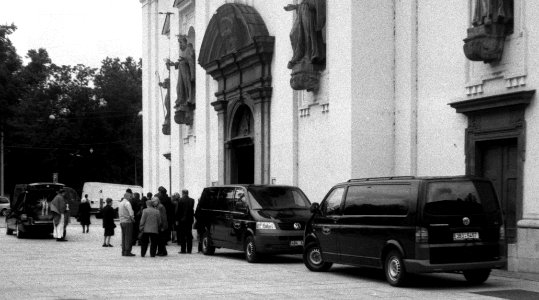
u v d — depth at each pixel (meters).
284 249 17.44
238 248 18.55
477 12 15.30
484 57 15.14
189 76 32.88
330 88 19.91
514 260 14.35
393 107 19.05
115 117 73.88
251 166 26.97
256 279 13.97
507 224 15.40
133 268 16.44
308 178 21.72
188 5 33.78
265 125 24.38
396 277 12.59
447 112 17.09
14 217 31.02
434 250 12.09
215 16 27.47
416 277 14.03
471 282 13.12
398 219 12.59
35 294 11.91
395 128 19.00
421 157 18.03
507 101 14.89
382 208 13.09
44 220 29.11
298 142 22.45
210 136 30.02
